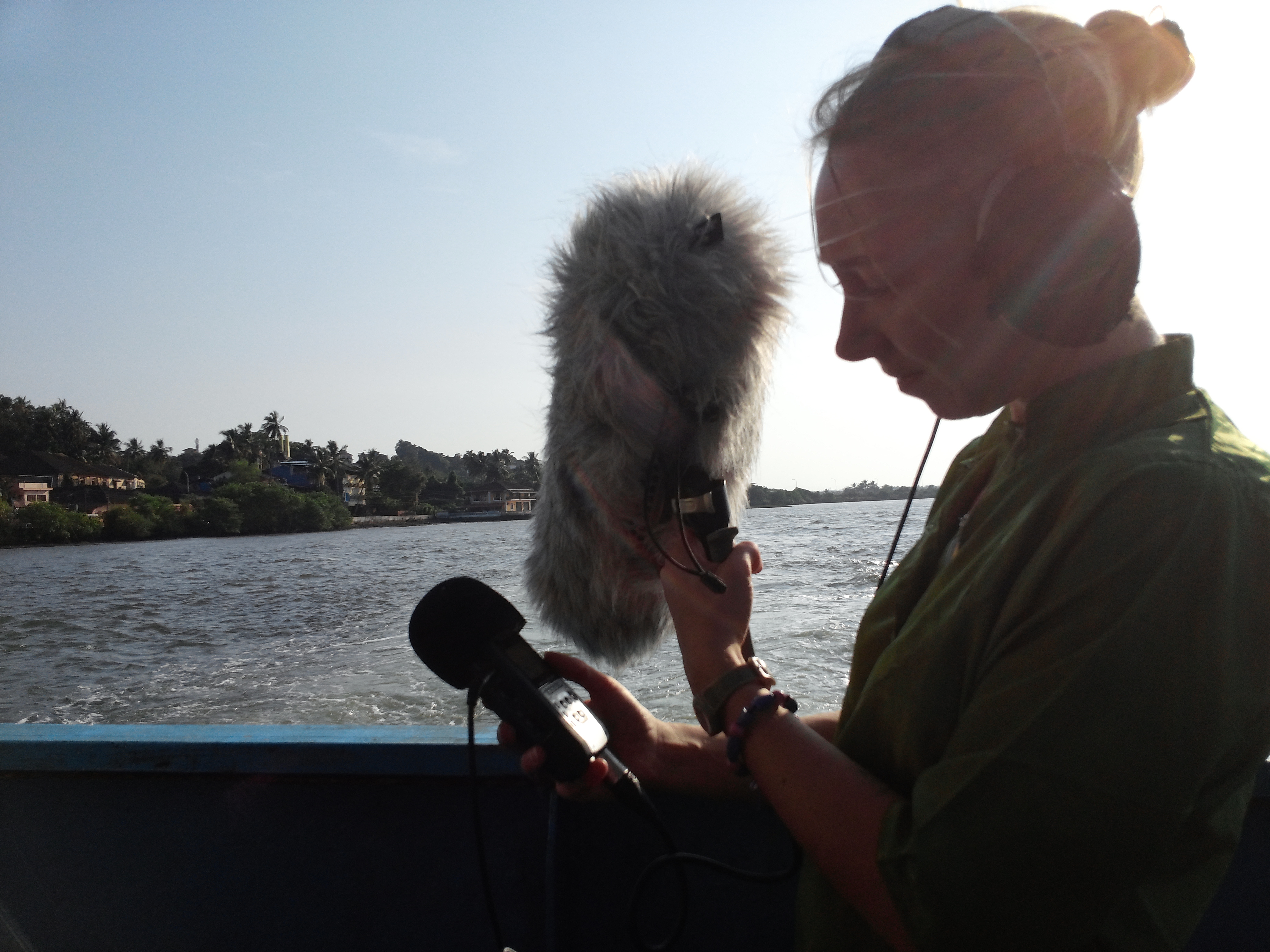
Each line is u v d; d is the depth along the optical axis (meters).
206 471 122.38
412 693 7.47
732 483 1.13
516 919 1.48
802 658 4.39
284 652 11.04
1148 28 0.80
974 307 0.74
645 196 1.08
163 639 13.55
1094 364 0.78
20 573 35.34
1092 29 0.82
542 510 1.19
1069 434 0.77
